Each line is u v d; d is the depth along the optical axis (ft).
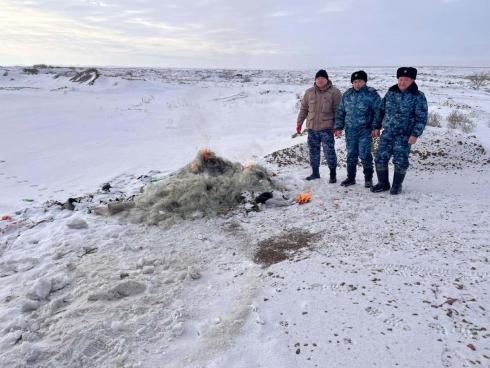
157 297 13.60
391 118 21.07
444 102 64.59
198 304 13.20
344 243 16.42
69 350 11.29
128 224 19.89
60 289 14.48
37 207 23.93
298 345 10.96
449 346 10.39
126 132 51.42
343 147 33.81
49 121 56.75
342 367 10.09
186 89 108.17
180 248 17.24
